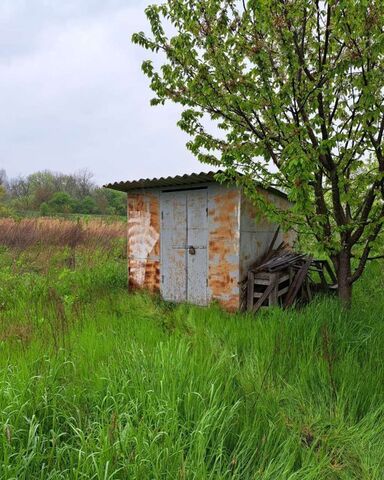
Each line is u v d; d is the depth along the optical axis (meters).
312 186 4.76
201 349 3.58
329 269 7.16
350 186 4.93
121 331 4.44
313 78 4.38
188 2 4.43
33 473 2.12
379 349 3.77
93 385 2.92
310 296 6.48
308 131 4.46
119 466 2.04
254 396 2.91
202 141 5.05
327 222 4.71
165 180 6.79
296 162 3.64
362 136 4.35
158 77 4.99
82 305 5.79
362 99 3.90
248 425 2.53
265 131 4.75
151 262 7.89
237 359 3.59
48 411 2.56
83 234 14.10
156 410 2.49
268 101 4.35
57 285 7.37
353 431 2.68
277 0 3.96
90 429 2.43
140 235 8.09
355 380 3.24
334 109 4.46
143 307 6.21
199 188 6.97
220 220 6.67
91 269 9.20
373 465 2.39
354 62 3.78
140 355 3.20
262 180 4.77
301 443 2.56
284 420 2.69
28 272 9.46
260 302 6.05
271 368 3.43
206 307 6.61
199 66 4.58
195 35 4.57
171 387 2.67
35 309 5.71
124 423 2.48
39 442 2.22
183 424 2.46
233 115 4.83
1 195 35.00
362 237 5.00
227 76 4.51
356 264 7.58
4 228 14.25
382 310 5.28
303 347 3.76
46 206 29.17
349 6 3.59
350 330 4.24
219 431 2.38
